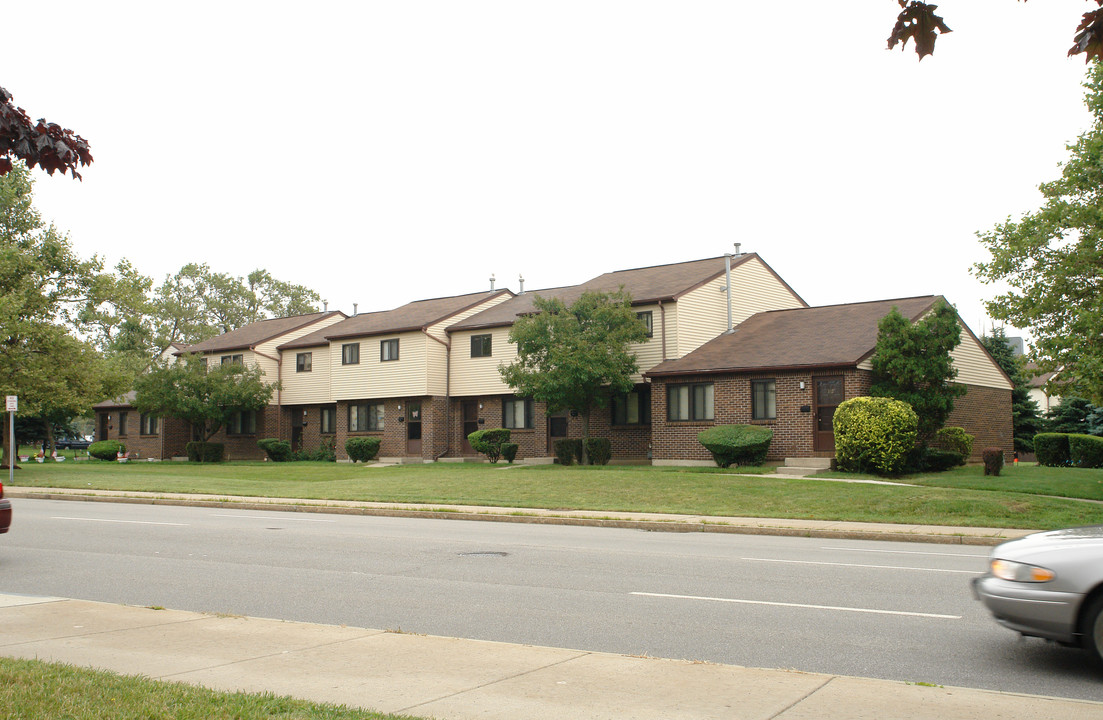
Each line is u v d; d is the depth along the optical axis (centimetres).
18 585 1111
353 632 823
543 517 1983
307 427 4675
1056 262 2244
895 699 604
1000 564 737
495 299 4334
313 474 3378
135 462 4675
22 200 3522
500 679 661
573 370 3109
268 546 1482
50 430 5497
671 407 3238
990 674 696
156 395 4441
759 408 3030
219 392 4444
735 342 3366
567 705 596
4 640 788
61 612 910
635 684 646
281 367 4784
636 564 1285
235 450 4912
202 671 685
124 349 7225
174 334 7725
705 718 567
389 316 4522
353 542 1541
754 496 2194
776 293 4003
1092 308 2073
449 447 4081
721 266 3722
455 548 1466
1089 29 566
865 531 1697
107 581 1136
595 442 3312
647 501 2222
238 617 887
